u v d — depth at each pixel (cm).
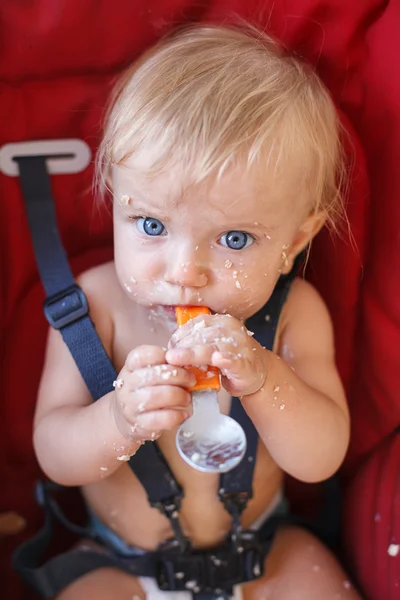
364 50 109
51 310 109
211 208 92
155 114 94
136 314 112
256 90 96
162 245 96
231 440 90
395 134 108
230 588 114
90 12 103
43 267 112
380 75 108
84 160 115
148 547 117
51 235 113
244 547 115
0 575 131
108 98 110
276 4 108
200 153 91
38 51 105
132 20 105
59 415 107
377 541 117
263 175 92
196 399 89
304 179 99
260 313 111
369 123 111
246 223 94
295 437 103
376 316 116
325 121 104
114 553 117
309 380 113
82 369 108
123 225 98
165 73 98
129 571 114
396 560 113
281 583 116
